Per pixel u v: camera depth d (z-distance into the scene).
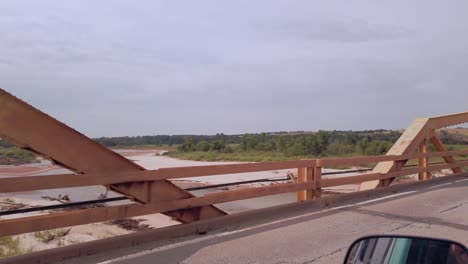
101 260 6.09
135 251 6.57
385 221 8.91
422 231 8.08
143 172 6.96
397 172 13.23
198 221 7.88
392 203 10.99
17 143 5.96
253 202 20.56
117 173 6.62
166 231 7.34
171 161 74.38
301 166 9.91
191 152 94.88
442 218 9.25
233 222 8.45
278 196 22.77
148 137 199.88
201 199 7.86
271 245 7.05
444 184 14.83
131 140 196.12
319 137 58.78
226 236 7.56
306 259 6.34
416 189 13.59
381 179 12.66
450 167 16.23
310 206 10.19
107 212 6.49
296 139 67.88
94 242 6.44
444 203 11.07
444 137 70.50
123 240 6.75
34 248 10.41
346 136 65.00
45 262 5.84
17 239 11.03
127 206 6.75
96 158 6.62
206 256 6.41
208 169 7.84
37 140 6.09
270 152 69.44
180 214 7.71
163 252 6.55
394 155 13.00
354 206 10.50
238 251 6.70
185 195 7.73
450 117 16.19
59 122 6.29
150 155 111.06
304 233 7.85
